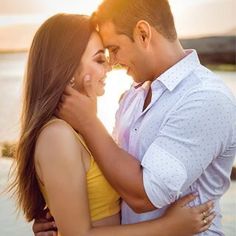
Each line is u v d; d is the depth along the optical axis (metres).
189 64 1.87
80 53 1.80
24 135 1.82
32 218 1.99
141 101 1.95
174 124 1.76
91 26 1.84
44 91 1.81
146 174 1.73
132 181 1.74
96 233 1.76
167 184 1.70
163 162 1.72
